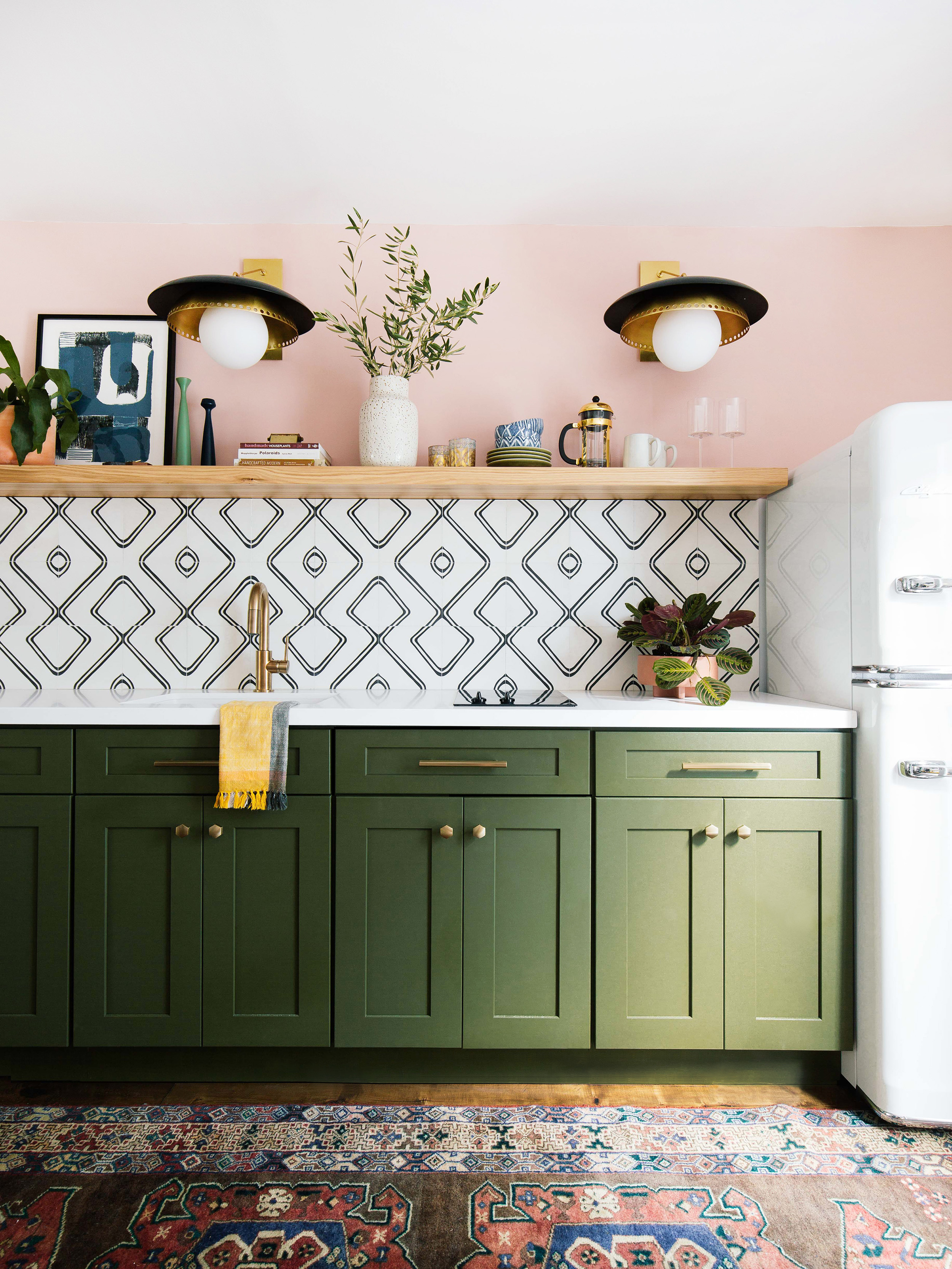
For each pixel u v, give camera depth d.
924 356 2.33
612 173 2.08
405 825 1.71
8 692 2.18
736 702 1.96
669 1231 1.31
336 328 2.08
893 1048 1.59
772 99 1.80
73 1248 1.26
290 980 1.70
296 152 2.00
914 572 1.60
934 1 1.51
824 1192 1.41
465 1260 1.24
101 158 2.03
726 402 1.98
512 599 2.29
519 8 1.53
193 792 1.71
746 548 2.30
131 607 2.27
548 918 1.71
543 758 1.72
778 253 2.34
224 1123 1.60
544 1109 1.67
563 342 2.33
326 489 2.12
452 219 2.31
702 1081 1.77
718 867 1.70
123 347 2.29
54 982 1.70
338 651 2.28
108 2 1.52
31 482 2.04
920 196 2.20
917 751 1.59
